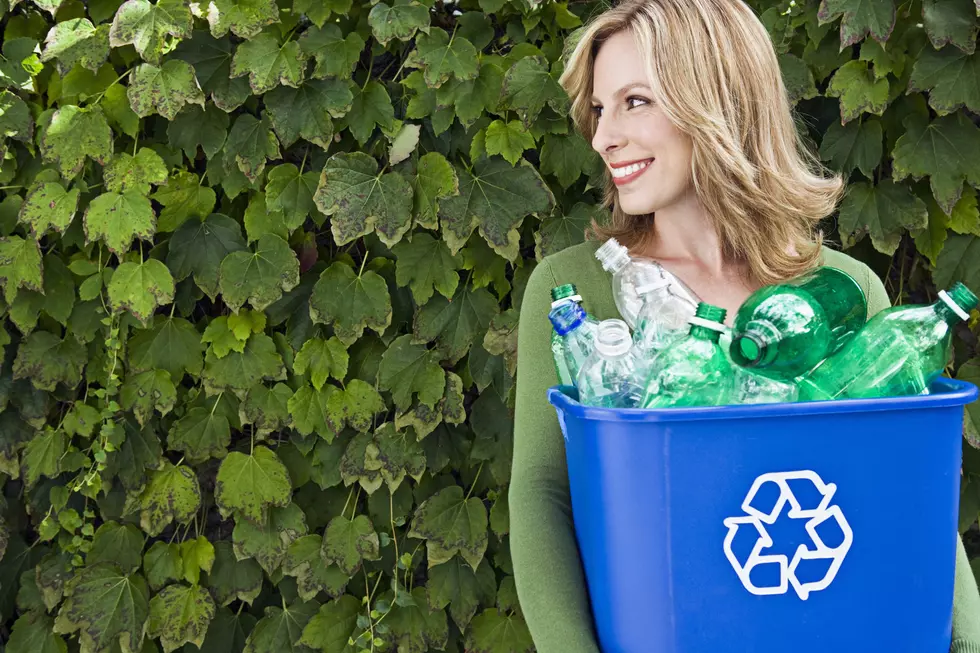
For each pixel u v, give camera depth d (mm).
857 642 793
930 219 1769
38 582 1938
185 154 1872
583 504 861
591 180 1793
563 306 908
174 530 2059
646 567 781
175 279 1841
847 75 1686
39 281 1812
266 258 1812
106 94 1789
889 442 777
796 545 773
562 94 1724
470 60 1726
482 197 1778
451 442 1926
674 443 753
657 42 1060
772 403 747
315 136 1744
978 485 1803
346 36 1780
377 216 1756
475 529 1896
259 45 1725
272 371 1859
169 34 1734
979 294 1753
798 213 1163
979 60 1624
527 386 1105
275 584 1967
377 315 1827
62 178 1839
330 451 1922
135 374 1880
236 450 1962
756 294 854
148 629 1917
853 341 857
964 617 1008
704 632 780
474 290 1854
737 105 1119
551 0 1754
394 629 1954
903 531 791
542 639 935
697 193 1107
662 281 945
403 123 1803
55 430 1936
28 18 1812
